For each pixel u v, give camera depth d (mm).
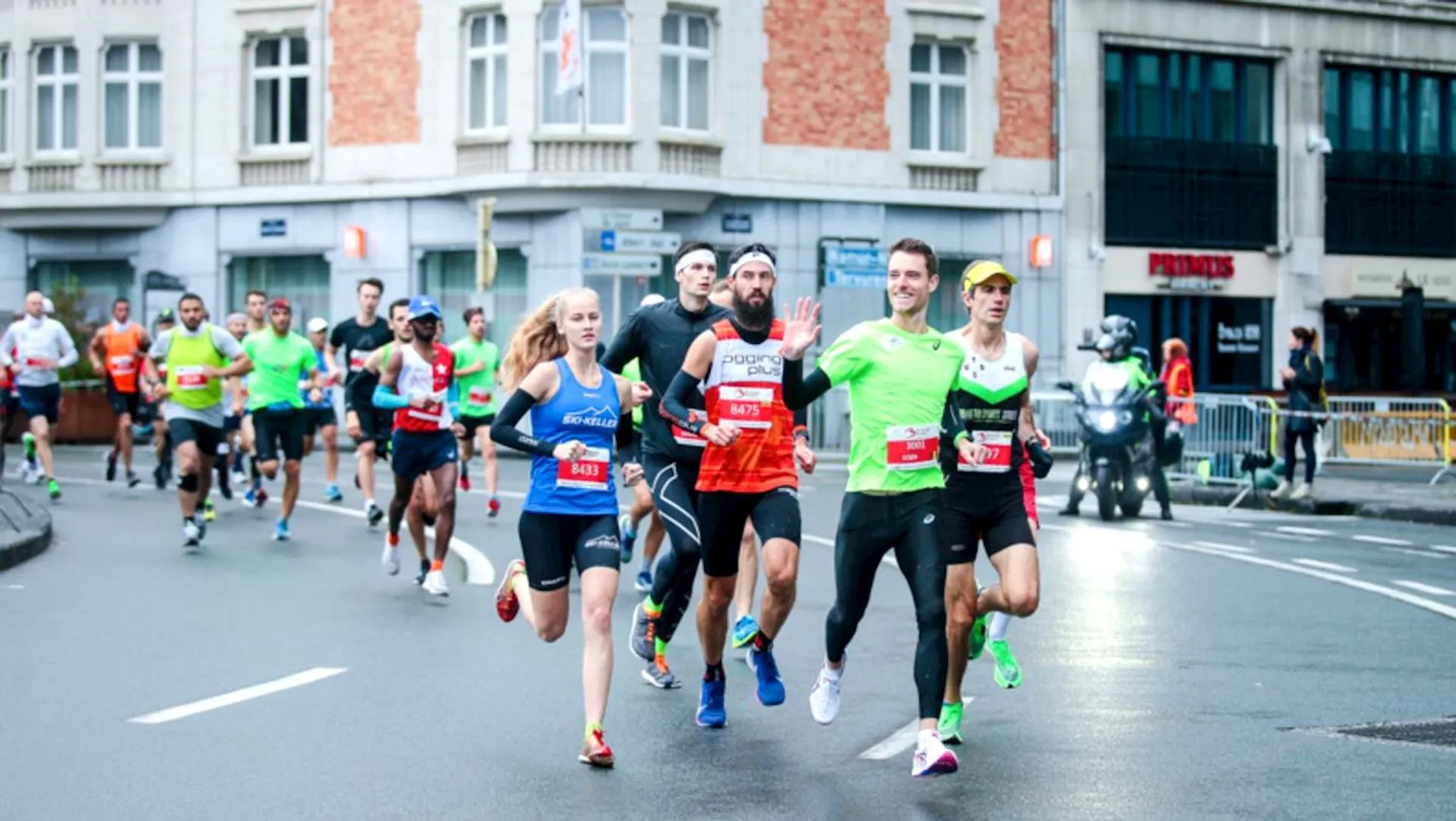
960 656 10516
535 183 43188
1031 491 11969
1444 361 55688
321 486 30422
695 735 10844
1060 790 9367
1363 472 35469
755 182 45000
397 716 11312
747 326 11164
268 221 46938
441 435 17156
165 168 47875
